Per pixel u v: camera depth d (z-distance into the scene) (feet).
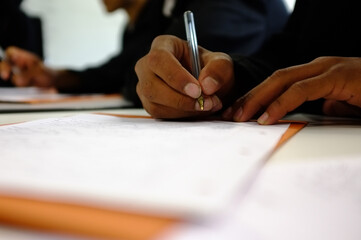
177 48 1.30
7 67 3.85
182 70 1.12
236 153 0.61
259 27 2.71
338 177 0.48
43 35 6.46
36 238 0.31
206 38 2.40
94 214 0.32
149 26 4.21
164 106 1.22
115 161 0.54
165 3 3.50
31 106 1.89
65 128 0.97
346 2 1.72
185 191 0.37
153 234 0.29
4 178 0.41
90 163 0.52
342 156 0.63
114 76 3.83
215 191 0.37
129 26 5.01
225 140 0.76
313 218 0.36
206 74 1.16
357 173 0.50
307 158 0.61
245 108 1.18
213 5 2.60
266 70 1.51
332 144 0.77
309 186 0.44
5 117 1.42
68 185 0.39
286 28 2.33
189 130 0.94
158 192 0.36
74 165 0.50
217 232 0.31
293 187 0.44
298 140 0.83
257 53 2.09
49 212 0.32
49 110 1.69
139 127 1.01
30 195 0.35
